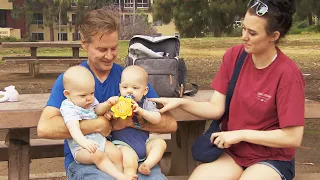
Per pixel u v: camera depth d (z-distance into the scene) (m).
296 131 2.71
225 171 2.85
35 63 11.01
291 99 2.70
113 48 2.76
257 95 2.78
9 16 41.12
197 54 15.88
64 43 11.29
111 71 2.92
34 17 43.50
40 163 5.16
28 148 3.61
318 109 3.48
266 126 2.80
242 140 2.72
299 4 15.77
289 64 2.76
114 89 2.90
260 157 2.84
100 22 2.69
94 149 2.49
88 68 2.89
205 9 26.52
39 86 9.97
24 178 3.61
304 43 17.56
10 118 3.06
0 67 14.21
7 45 10.93
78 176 2.62
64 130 2.65
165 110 2.89
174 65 3.48
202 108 3.00
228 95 2.94
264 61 2.78
